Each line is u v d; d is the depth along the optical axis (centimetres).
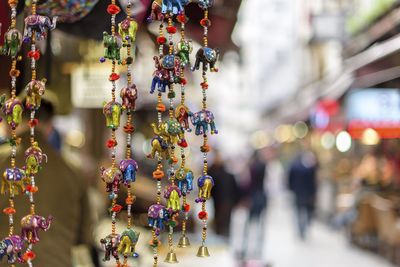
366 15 1136
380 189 1508
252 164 1538
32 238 261
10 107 256
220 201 1495
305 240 1736
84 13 347
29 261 261
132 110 264
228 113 4916
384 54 857
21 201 382
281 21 1806
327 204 2012
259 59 3209
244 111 4869
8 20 313
